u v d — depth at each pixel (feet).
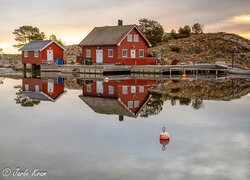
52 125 50.11
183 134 44.70
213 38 256.73
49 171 31.96
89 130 46.85
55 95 85.15
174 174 31.35
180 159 35.09
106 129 47.47
